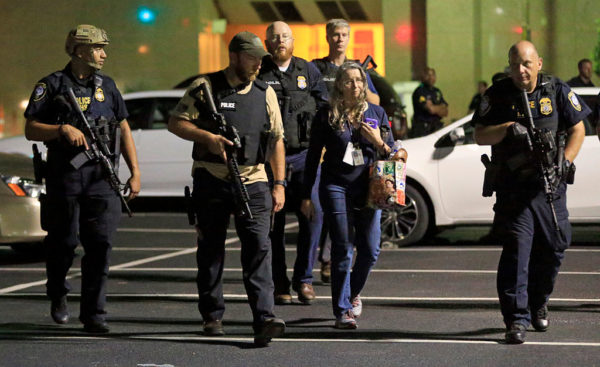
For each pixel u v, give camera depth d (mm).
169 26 29141
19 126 29844
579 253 13867
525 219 8430
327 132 8961
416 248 14617
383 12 29391
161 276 12320
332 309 9930
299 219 10375
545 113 8438
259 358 8062
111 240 8945
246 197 8227
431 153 14727
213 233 8578
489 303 10391
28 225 13180
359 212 9102
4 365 7891
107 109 8906
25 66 29703
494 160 8531
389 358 8039
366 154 8984
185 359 8039
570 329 9070
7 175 13211
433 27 29094
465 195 14602
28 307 10328
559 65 28109
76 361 7996
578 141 8539
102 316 9039
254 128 8359
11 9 29688
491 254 13883
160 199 22141
